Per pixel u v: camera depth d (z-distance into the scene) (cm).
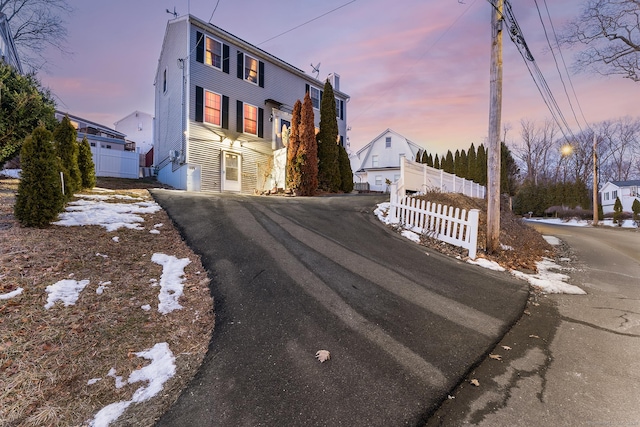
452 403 221
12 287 328
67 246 453
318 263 495
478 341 310
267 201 988
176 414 208
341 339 301
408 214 800
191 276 432
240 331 314
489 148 673
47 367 240
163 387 234
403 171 1011
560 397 229
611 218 2848
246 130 1655
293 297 384
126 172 1795
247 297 381
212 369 257
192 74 1431
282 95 1855
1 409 201
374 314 352
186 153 1410
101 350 267
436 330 326
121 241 516
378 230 749
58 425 194
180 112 1479
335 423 201
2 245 417
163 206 789
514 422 203
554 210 3331
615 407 217
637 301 446
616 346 308
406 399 224
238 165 1608
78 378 235
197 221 672
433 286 448
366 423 201
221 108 1540
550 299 445
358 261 521
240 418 205
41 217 504
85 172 926
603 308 415
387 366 262
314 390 232
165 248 520
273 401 221
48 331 278
